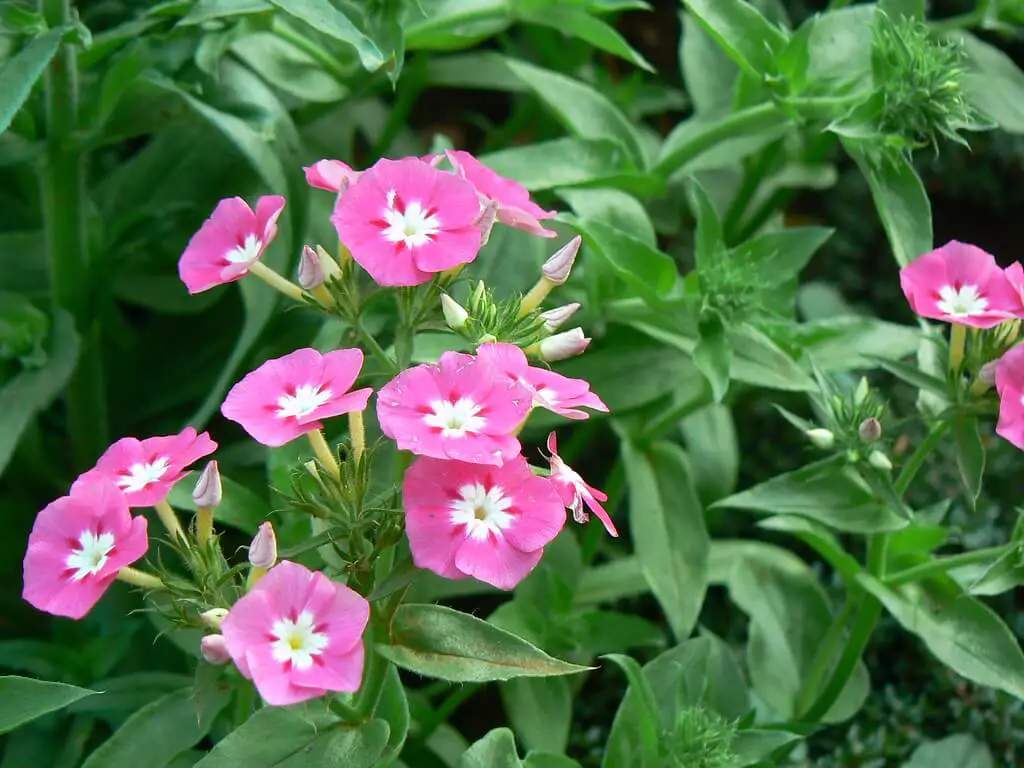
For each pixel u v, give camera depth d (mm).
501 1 432
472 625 293
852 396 368
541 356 307
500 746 308
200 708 284
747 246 408
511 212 328
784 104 414
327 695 289
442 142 429
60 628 418
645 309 424
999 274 341
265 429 284
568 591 404
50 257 417
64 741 389
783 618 432
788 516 383
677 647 383
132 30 388
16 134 396
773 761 396
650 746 351
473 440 277
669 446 431
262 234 317
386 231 300
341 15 355
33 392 394
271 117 413
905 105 385
